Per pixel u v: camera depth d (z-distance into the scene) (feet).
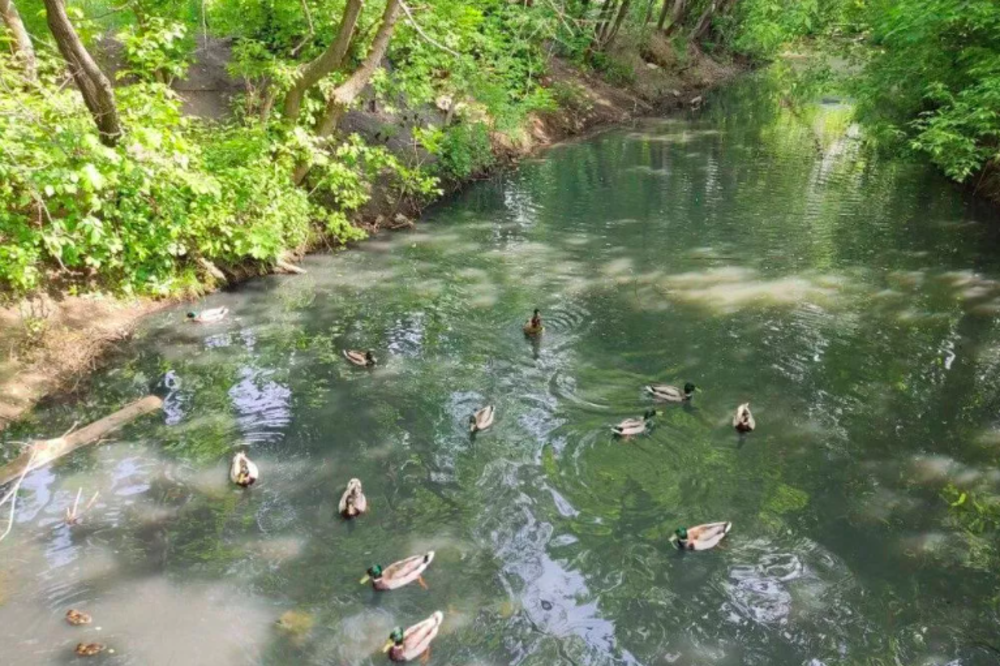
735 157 86.94
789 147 91.56
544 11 86.12
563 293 47.85
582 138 100.42
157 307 44.09
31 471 29.37
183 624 22.65
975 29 56.08
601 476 30.01
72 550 25.45
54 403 34.32
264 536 26.45
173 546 25.84
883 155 81.92
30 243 34.94
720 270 51.31
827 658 21.75
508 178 78.13
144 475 29.50
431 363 39.09
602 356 39.68
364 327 43.09
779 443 31.81
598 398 35.60
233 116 58.85
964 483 28.91
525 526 27.22
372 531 26.84
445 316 44.65
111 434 32.09
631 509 28.09
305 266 52.31
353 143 55.11
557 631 22.71
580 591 24.26
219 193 42.11
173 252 42.34
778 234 58.65
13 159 32.63
